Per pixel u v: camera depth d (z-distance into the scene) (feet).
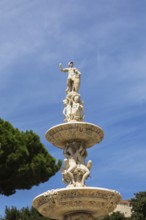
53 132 39.65
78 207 36.09
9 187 63.00
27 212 109.19
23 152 60.90
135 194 130.41
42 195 36.35
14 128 64.59
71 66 44.42
